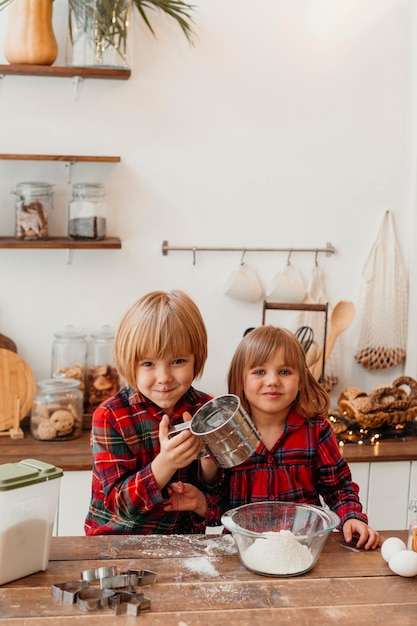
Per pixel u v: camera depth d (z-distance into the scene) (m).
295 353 1.87
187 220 2.86
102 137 2.78
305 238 2.93
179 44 2.77
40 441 2.63
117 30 2.55
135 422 1.75
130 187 2.81
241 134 2.84
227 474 1.86
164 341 1.65
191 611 1.29
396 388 2.80
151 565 1.46
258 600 1.33
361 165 2.92
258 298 2.89
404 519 2.65
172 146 2.81
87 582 1.36
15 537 1.37
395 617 1.29
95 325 2.86
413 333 3.00
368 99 2.89
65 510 2.47
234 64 2.80
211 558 1.50
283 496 1.85
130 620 1.26
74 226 2.66
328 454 1.90
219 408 1.58
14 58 2.56
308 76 2.85
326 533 1.47
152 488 1.60
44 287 2.82
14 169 2.74
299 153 2.88
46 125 2.74
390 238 2.96
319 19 2.82
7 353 2.70
